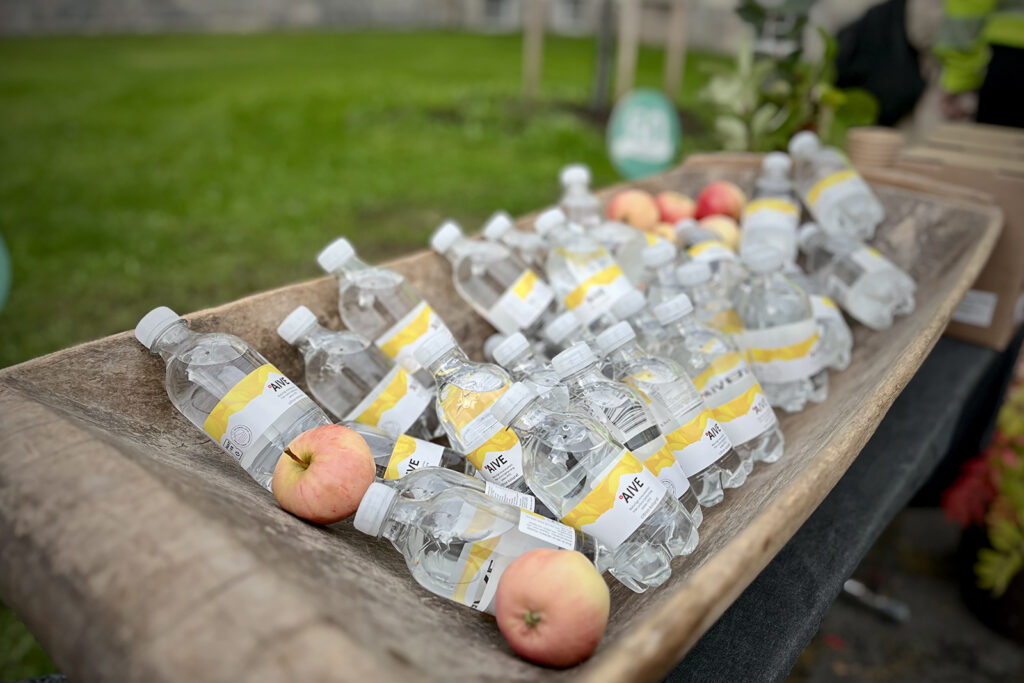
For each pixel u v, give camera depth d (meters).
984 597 2.04
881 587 2.15
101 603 0.55
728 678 0.92
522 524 0.82
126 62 8.93
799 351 1.29
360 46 10.38
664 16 10.21
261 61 9.02
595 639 0.71
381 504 0.80
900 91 2.99
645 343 1.24
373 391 1.09
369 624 0.60
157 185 5.01
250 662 0.50
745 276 1.47
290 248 4.12
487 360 1.42
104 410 0.94
